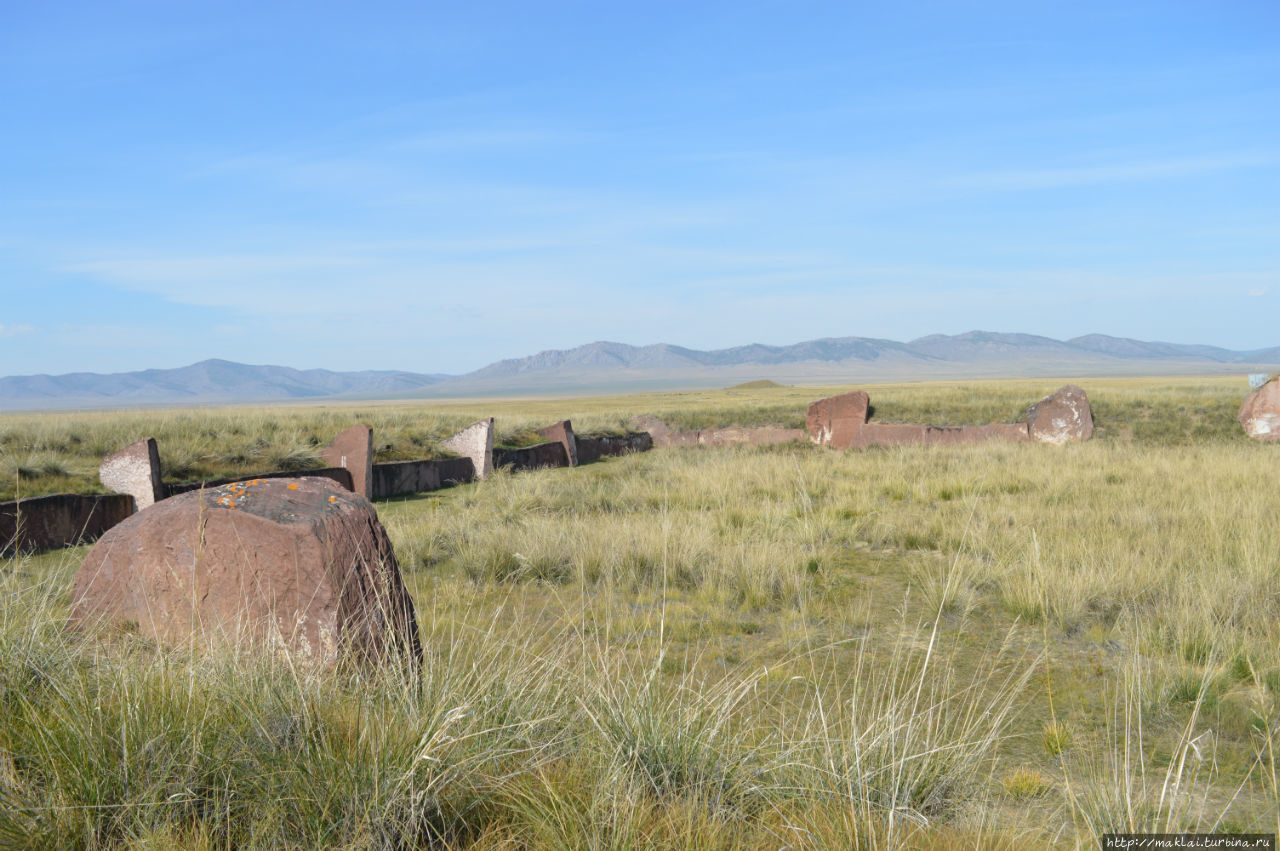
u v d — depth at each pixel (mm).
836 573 9617
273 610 4715
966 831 3463
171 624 5031
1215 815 3922
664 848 3037
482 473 20562
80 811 2873
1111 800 3975
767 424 32969
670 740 3822
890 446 24844
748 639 7098
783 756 3896
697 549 9984
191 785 3066
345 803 3027
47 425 16938
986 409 32031
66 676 3914
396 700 3953
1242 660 5922
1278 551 8859
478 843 3016
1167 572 8453
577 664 5477
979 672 6188
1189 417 26516
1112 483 15922
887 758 3961
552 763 3680
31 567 7691
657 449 29250
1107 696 5645
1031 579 8172
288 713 3539
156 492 12703
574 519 12727
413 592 8664
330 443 18641
